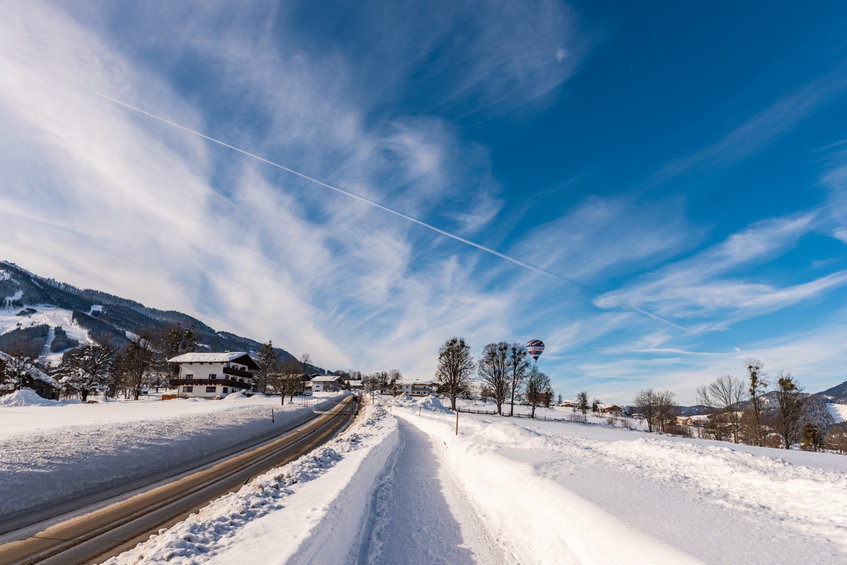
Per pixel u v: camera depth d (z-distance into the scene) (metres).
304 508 6.57
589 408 110.81
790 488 7.41
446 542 7.25
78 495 10.03
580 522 6.01
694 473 9.61
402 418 42.84
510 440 16.38
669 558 4.37
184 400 57.69
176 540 5.08
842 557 4.30
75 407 38.09
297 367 90.06
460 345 65.75
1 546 6.69
